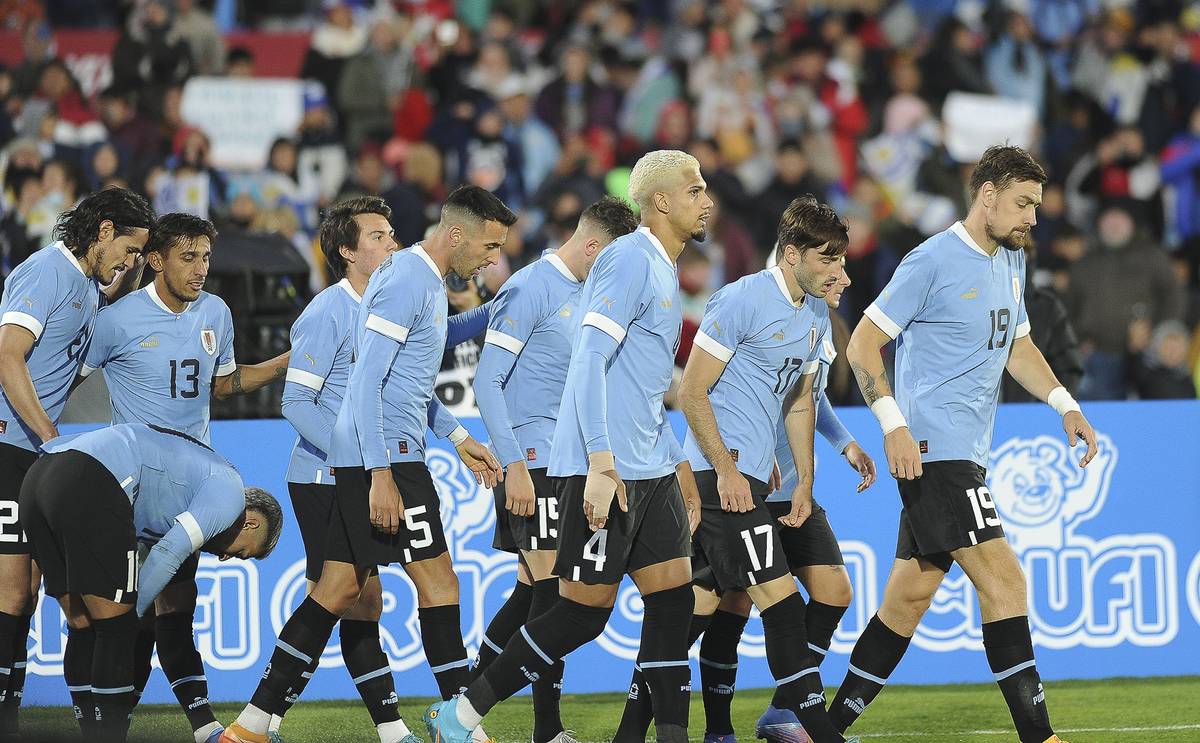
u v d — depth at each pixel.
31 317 16.77
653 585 15.55
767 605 16.36
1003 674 16.05
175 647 17.52
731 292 16.53
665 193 15.31
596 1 46.62
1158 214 39.59
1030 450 21.89
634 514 15.32
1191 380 32.53
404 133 40.84
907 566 16.94
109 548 15.86
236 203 32.66
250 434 21.27
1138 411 22.17
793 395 17.44
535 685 17.53
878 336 16.42
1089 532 21.97
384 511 16.19
